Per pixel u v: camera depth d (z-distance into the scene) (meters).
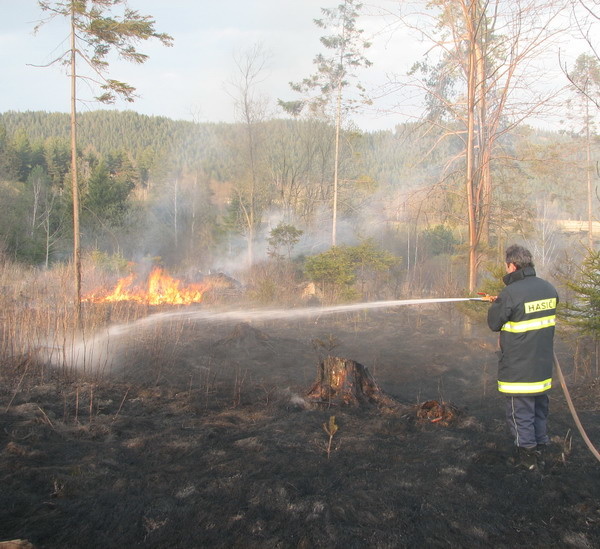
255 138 34.09
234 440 4.83
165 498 3.58
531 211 16.83
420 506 3.55
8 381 6.73
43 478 3.82
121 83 9.73
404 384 7.64
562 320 7.22
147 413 5.80
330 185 33.56
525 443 4.23
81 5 9.41
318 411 5.80
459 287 14.39
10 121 110.06
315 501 3.56
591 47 6.45
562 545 3.14
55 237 30.53
